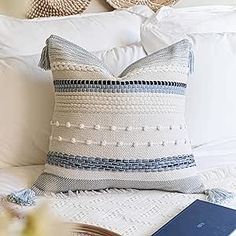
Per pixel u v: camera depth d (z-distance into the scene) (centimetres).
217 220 106
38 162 155
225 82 162
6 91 152
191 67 148
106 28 182
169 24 183
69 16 187
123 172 129
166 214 117
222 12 199
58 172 130
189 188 130
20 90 152
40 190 130
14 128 151
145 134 129
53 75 137
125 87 130
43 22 175
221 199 124
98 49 176
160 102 132
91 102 129
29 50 167
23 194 126
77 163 129
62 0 189
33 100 153
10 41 166
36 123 153
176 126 134
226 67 163
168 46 156
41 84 154
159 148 130
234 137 164
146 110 130
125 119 129
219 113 161
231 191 131
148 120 130
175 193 130
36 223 67
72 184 129
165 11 192
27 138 152
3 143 151
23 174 144
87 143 129
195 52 163
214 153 157
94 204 123
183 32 180
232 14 196
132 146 129
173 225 104
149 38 179
